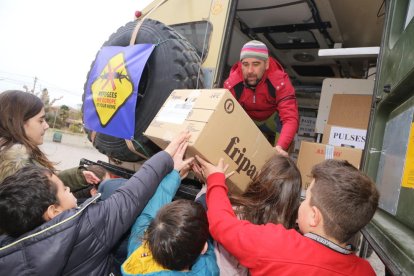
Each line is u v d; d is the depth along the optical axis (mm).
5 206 1138
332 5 3199
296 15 3465
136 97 1983
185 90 1770
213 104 1517
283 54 4543
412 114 1245
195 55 2195
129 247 1430
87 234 1222
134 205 1373
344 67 4582
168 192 1537
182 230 1219
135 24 2385
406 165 1201
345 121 2850
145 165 1496
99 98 2217
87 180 2213
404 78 1297
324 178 1114
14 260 1093
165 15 2822
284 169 1480
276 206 1450
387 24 1882
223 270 1418
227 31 2404
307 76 5254
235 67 2758
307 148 2389
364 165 1785
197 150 1477
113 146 2359
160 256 1231
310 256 1049
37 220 1183
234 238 1175
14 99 1608
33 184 1186
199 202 1543
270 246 1095
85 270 1249
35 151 1680
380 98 1773
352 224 1045
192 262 1294
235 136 1592
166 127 1642
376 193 1075
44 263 1093
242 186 1688
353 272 1045
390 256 1084
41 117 1715
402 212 1177
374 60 3852
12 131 1582
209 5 2539
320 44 4055
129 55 2109
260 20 3689
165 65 2045
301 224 1174
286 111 2410
